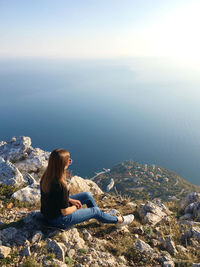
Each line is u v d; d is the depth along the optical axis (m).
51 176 4.19
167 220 6.81
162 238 5.69
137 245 5.12
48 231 4.91
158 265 4.58
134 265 4.55
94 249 4.77
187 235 5.89
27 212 5.85
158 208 7.43
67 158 4.22
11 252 4.11
